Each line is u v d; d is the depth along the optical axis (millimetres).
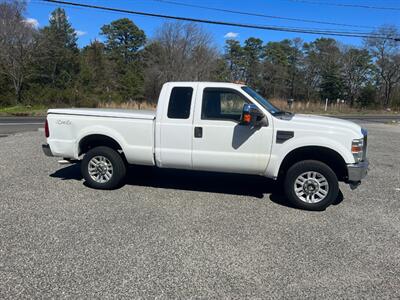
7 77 34625
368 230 4590
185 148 5602
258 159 5363
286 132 5211
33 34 35594
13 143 10516
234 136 5383
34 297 3002
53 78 41000
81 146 6242
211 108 5496
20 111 28125
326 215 5113
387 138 14617
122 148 5863
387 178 7375
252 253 3891
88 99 37250
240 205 5461
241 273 3473
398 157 9859
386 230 4602
